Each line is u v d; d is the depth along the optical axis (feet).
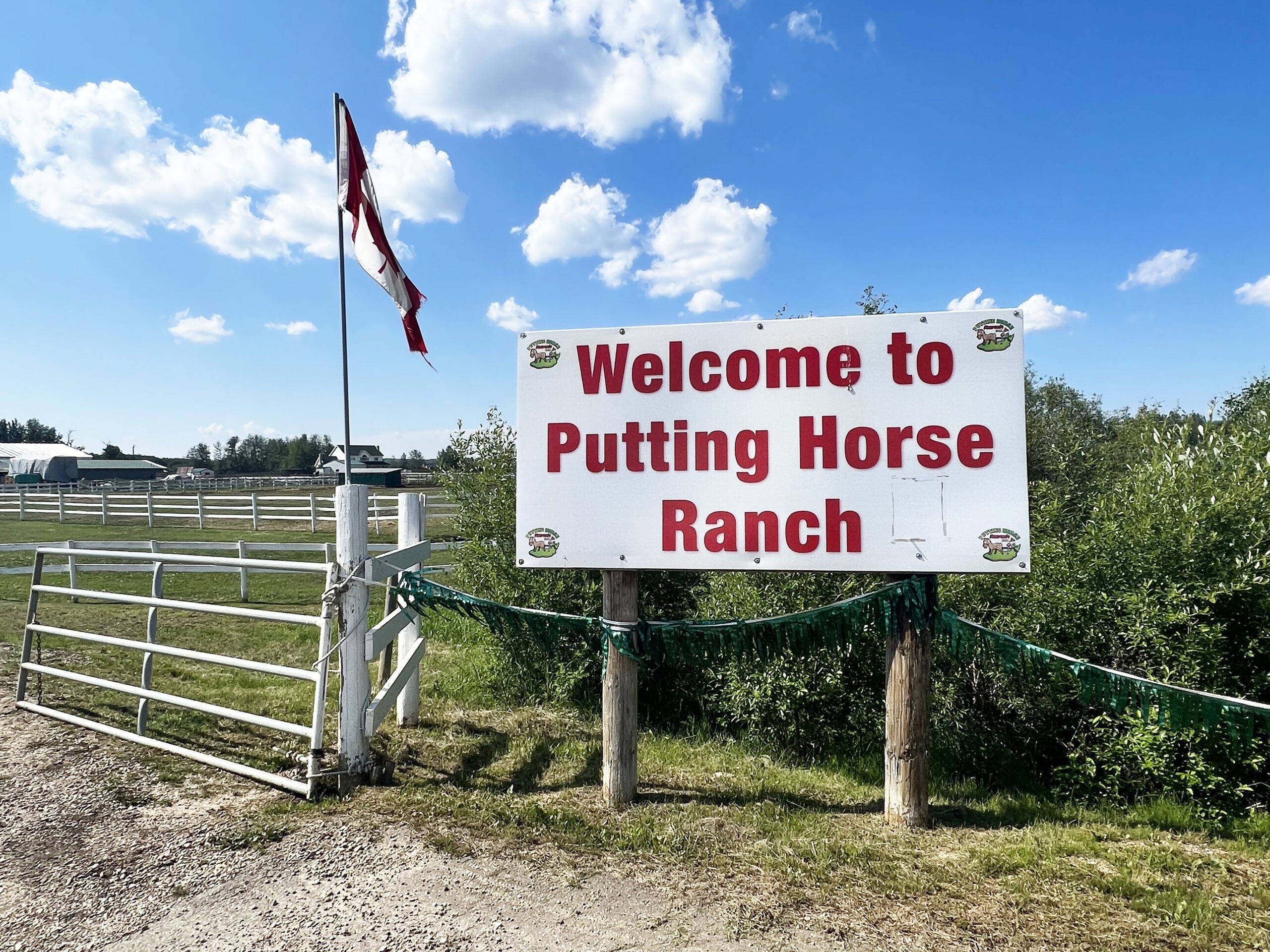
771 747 19.31
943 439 13.66
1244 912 11.22
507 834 13.26
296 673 15.30
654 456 14.70
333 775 14.90
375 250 19.35
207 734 18.43
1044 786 17.34
